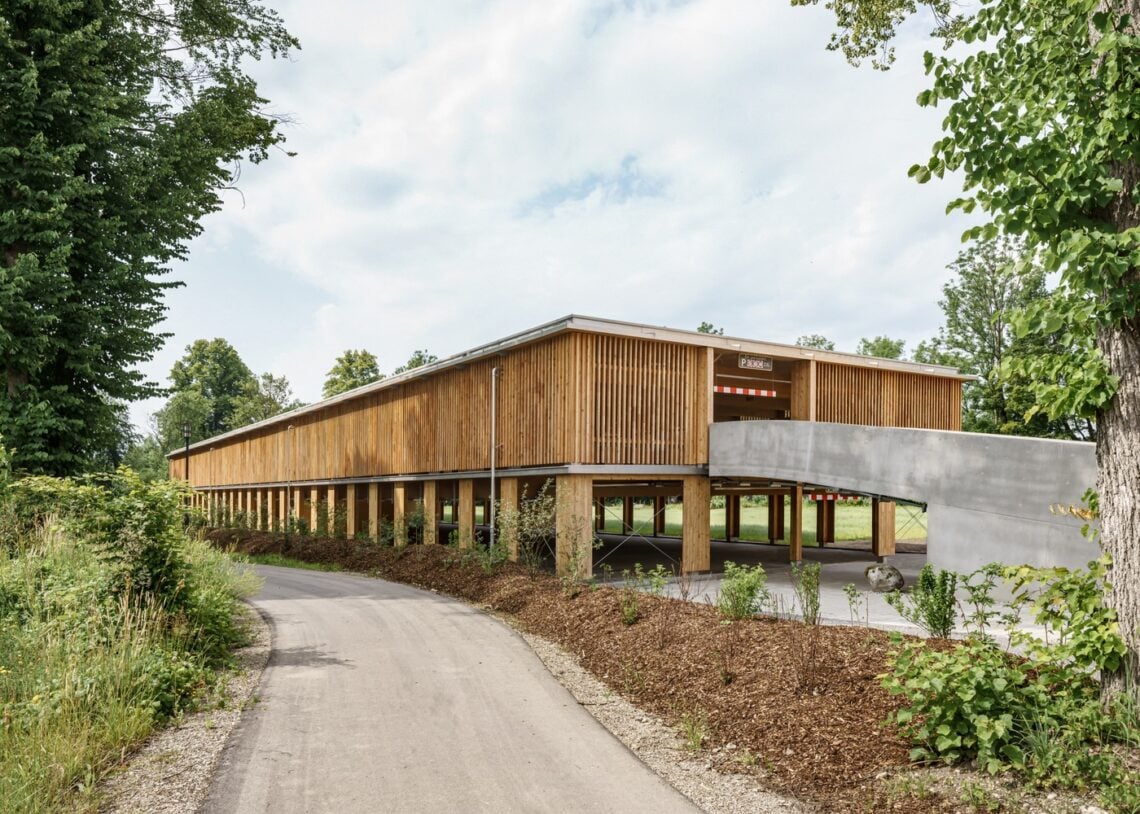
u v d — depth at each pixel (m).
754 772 4.92
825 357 17.91
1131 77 4.20
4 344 13.66
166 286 17.38
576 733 5.79
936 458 12.06
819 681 5.95
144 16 19.28
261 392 73.38
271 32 21.44
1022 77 4.74
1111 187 4.23
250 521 34.06
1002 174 4.66
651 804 4.44
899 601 7.15
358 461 24.95
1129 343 4.43
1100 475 4.67
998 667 4.78
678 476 16.12
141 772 4.96
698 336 15.95
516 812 4.34
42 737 5.09
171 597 8.21
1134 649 4.38
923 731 4.63
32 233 14.27
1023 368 4.88
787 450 14.45
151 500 8.29
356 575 18.89
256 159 22.58
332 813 4.32
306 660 8.31
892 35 15.16
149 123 18.20
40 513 11.06
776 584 14.30
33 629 7.09
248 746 5.48
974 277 30.28
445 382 19.75
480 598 13.10
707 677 6.73
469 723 6.04
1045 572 4.93
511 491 16.80
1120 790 3.78
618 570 17.39
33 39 14.66
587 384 14.78
